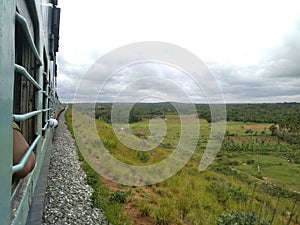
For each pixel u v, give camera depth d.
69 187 7.00
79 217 5.43
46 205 5.59
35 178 2.99
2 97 1.10
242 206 8.70
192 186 10.47
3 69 1.10
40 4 3.12
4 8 1.10
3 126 1.12
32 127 3.21
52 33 8.02
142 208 6.66
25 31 1.53
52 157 9.85
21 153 1.55
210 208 7.94
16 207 1.73
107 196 7.37
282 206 9.27
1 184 1.10
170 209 6.74
